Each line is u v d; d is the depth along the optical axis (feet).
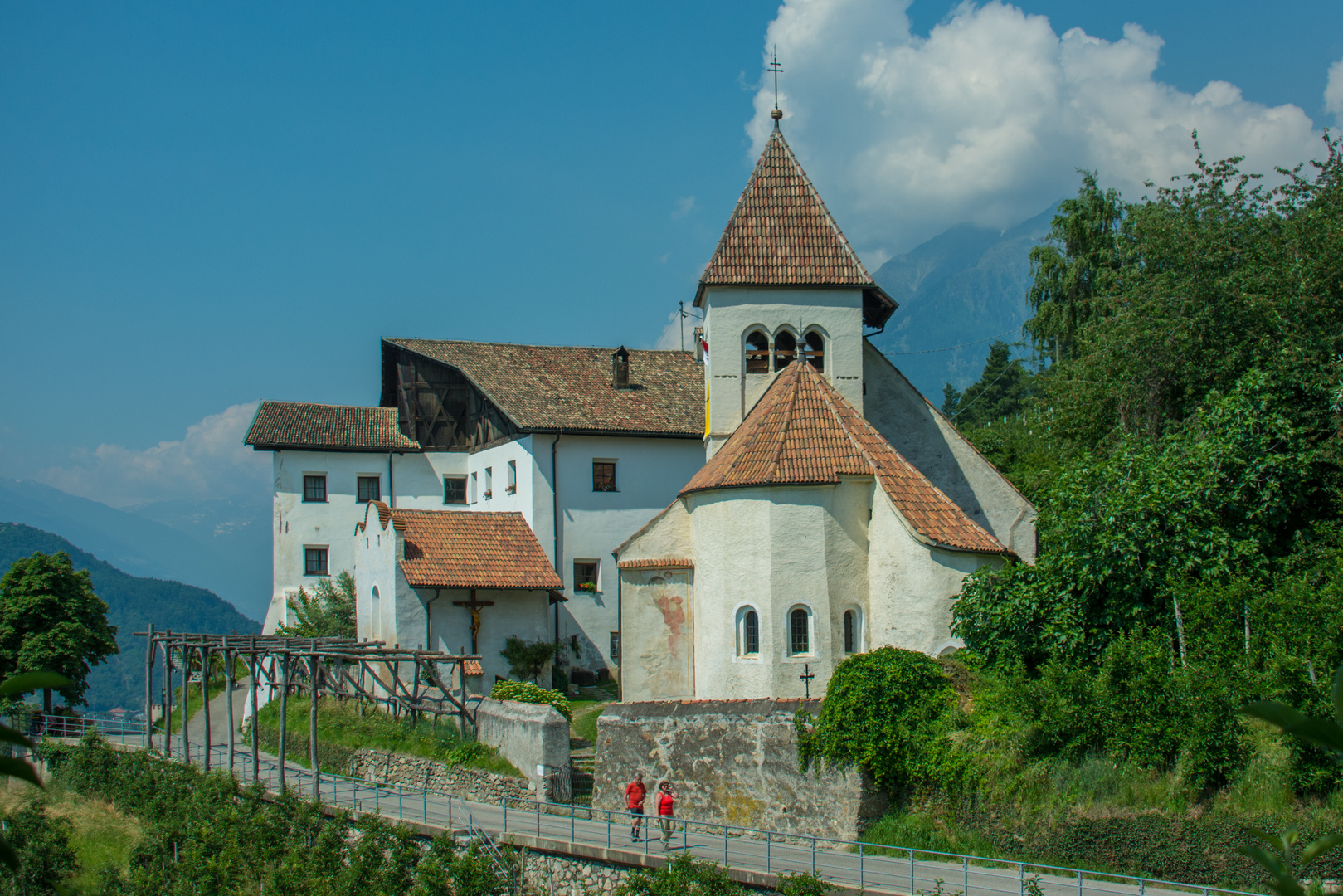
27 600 178.29
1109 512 89.71
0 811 133.80
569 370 181.98
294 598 187.93
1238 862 66.13
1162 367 114.01
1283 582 85.81
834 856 78.28
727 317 139.74
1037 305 194.70
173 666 144.56
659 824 86.43
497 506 178.70
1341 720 11.57
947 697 85.51
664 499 168.14
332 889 90.53
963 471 137.08
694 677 120.78
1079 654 88.89
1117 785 73.67
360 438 195.52
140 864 112.37
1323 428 98.73
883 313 149.38
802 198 144.15
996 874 71.97
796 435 115.65
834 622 108.58
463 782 107.76
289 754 135.33
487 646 144.05
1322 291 108.58
